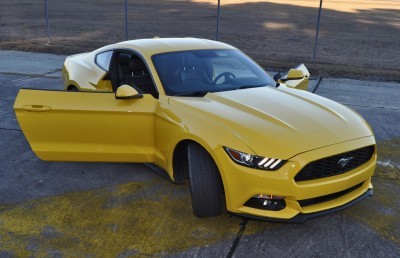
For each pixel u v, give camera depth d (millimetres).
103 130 4016
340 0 41656
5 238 3359
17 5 29156
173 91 4047
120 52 4945
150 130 3984
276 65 11672
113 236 3406
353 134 3455
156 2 35031
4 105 6969
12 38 15297
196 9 29359
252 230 3516
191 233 3459
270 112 3592
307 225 3607
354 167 3406
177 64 4359
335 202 3336
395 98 8195
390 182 4469
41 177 4438
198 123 3471
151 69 4234
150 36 16781
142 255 3176
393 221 3705
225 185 3252
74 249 3234
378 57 13742
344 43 16656
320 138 3279
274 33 18828
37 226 3535
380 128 6262
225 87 4262
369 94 8469
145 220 3643
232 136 3252
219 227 3547
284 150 3113
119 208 3836
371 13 29812
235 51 5016
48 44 14047
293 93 4234
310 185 3127
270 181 3078
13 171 4562
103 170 4617
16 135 5637
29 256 3145
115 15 24609
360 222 3674
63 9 27453
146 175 4500
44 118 4039
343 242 3377
